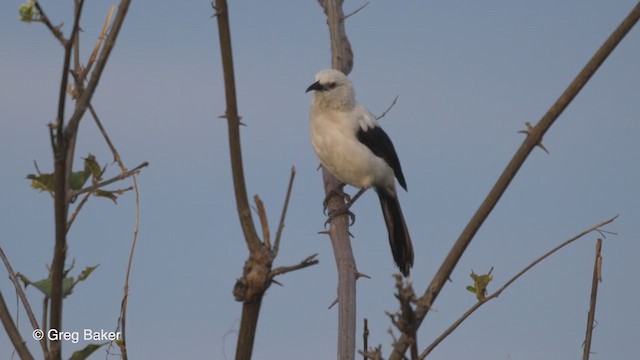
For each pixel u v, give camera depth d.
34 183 6.06
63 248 5.04
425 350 7.46
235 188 4.89
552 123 6.86
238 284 4.74
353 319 8.84
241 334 4.81
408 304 5.29
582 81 6.82
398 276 5.29
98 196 6.27
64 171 4.90
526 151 6.91
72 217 6.12
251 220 4.84
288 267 4.75
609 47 6.77
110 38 4.94
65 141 4.84
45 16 4.59
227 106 4.96
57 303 5.13
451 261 6.91
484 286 7.75
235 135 4.91
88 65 5.50
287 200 4.90
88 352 6.20
